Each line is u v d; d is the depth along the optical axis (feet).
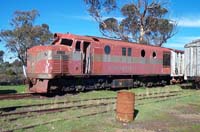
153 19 143.84
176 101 63.16
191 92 82.89
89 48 72.95
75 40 69.67
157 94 73.31
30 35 158.71
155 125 41.34
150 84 96.53
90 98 60.95
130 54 84.94
